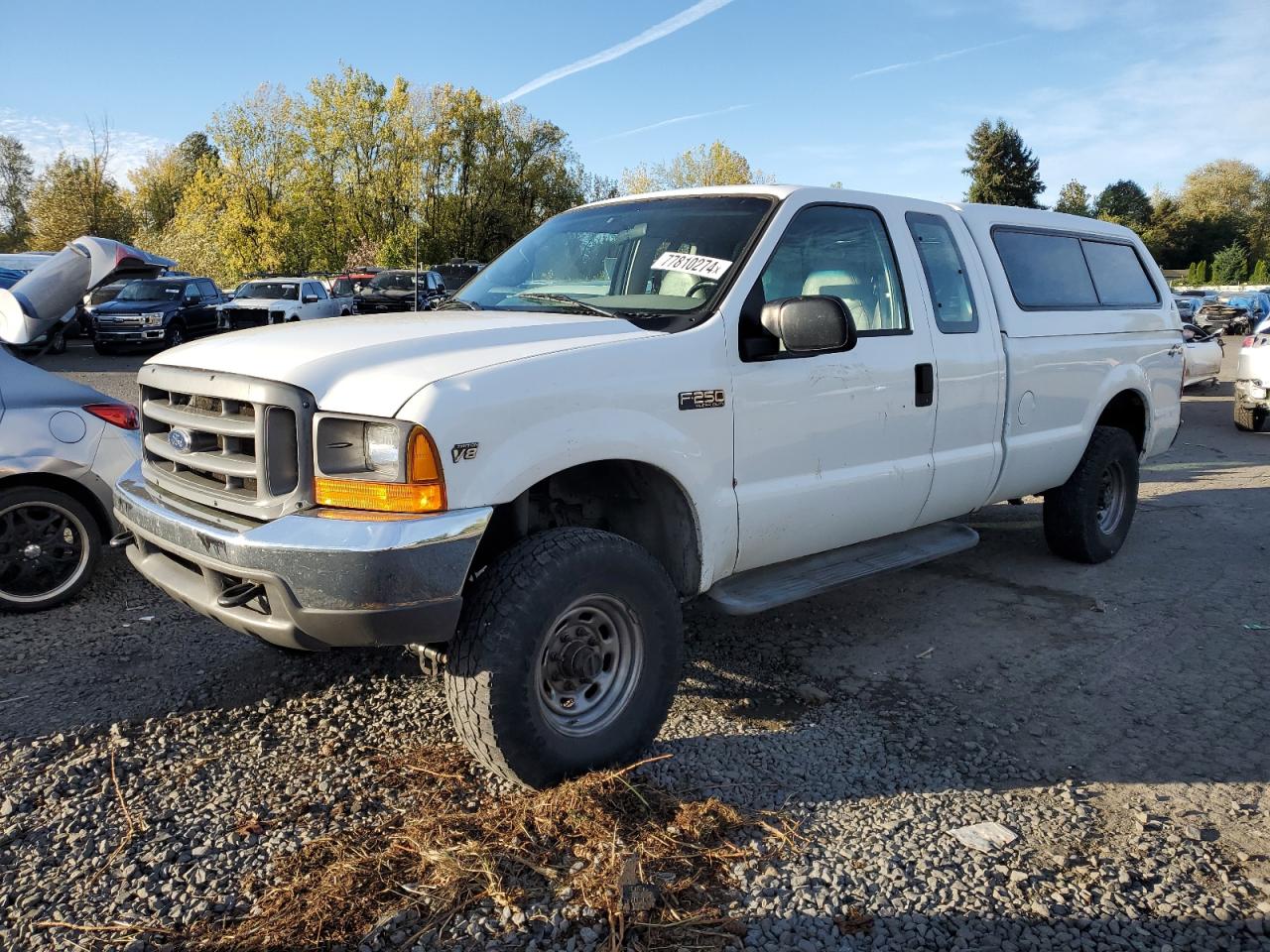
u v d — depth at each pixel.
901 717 3.79
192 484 3.14
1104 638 4.70
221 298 25.14
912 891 2.66
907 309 4.31
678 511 3.48
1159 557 6.14
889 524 4.35
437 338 3.12
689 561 3.52
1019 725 3.74
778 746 3.51
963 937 2.48
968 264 4.76
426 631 2.76
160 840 2.84
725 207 3.99
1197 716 3.83
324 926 2.45
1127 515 6.10
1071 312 5.38
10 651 4.32
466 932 2.44
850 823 3.00
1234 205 93.81
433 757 3.35
